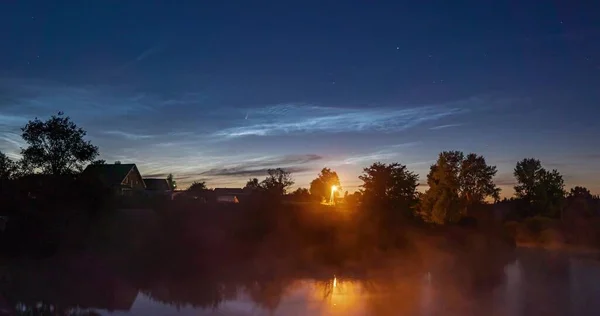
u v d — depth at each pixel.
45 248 30.69
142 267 28.08
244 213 39.59
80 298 20.12
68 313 17.80
